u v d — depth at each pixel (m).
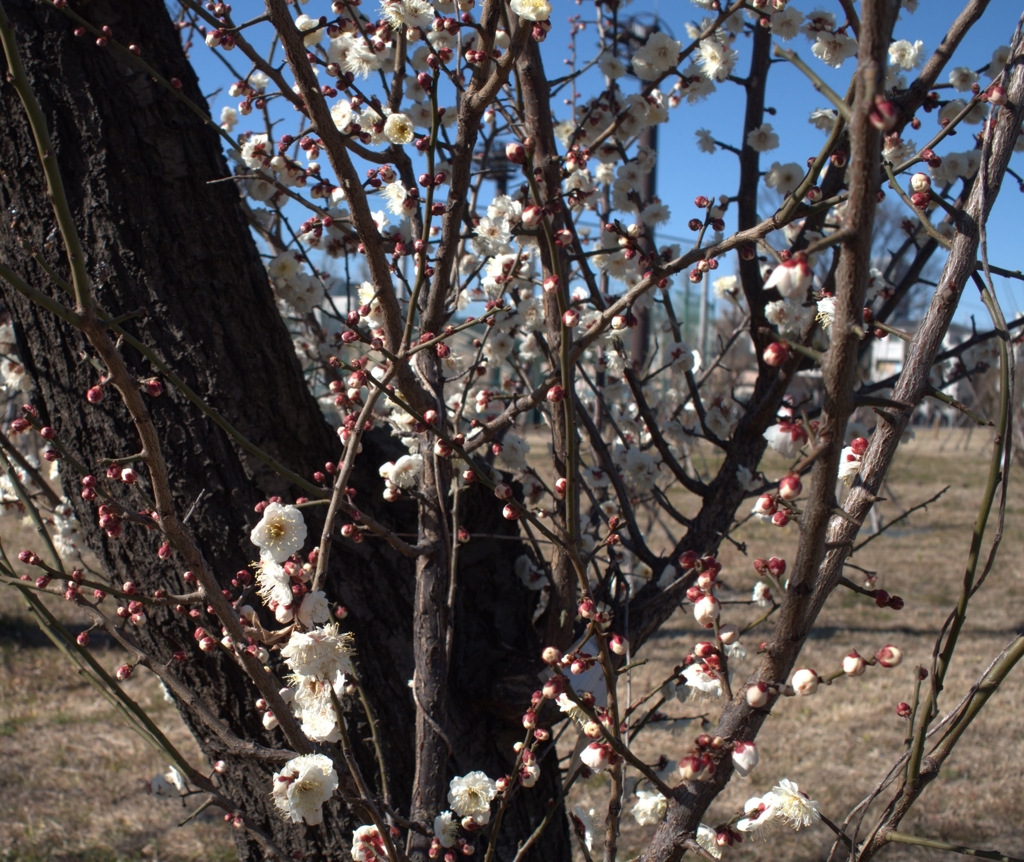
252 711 0.66
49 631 0.55
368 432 0.73
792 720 1.99
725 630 0.46
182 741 1.83
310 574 0.52
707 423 0.96
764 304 0.77
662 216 0.88
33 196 0.63
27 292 0.40
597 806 1.50
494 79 0.55
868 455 0.45
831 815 1.56
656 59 0.74
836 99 0.36
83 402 0.64
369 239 0.55
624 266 0.80
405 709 0.68
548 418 0.81
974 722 1.97
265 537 0.47
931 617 2.75
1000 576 3.29
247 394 0.65
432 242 0.71
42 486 0.69
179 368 0.64
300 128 0.72
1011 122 0.46
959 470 6.54
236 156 0.76
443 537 0.62
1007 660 0.46
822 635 2.55
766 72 0.80
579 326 0.79
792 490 0.39
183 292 0.64
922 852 1.45
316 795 0.48
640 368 1.07
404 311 0.81
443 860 0.59
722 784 0.45
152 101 0.64
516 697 0.69
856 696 2.11
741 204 0.81
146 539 0.64
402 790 0.67
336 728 0.57
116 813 1.57
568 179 0.80
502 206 0.69
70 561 0.87
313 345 1.01
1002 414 0.41
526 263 0.77
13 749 1.80
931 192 0.47
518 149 0.45
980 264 0.46
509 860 0.70
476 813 0.55
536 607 0.82
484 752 0.70
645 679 1.95
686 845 0.45
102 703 2.05
